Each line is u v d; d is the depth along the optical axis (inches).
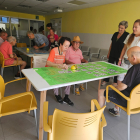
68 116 30.3
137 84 50.6
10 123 66.0
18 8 264.7
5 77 133.4
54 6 225.9
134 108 55.2
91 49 207.8
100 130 37.0
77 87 101.7
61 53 78.8
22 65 130.8
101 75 63.1
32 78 54.7
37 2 205.5
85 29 232.4
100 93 66.5
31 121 68.4
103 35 200.2
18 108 51.8
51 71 65.8
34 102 56.5
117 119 73.6
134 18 156.8
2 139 55.7
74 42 93.7
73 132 32.6
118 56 116.7
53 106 83.8
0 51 115.3
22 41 355.3
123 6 166.4
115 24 180.2
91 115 31.0
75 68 71.8
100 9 198.2
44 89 45.4
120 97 55.8
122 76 94.3
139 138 59.9
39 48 160.2
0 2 215.2
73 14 255.6
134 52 51.1
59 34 310.8
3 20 313.9
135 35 89.8
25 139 56.5
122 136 61.1
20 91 102.6
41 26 358.0
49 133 33.5
